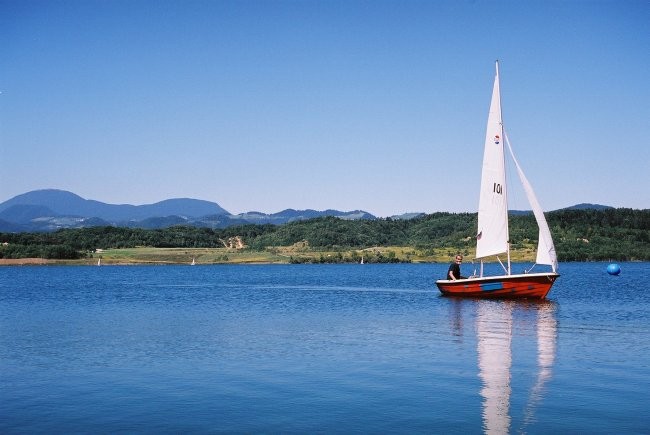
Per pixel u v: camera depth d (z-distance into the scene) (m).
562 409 18.91
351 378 23.34
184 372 24.69
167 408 19.36
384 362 26.44
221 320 43.56
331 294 73.69
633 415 18.27
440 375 23.72
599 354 28.03
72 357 28.06
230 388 21.89
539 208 54.78
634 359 26.77
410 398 20.34
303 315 46.97
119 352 29.36
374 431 17.02
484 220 57.88
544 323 39.72
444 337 33.69
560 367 25.08
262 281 115.00
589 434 16.64
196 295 74.25
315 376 23.75
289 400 20.20
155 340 33.34
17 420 18.20
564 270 151.12
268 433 16.92
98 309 54.09
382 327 38.38
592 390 21.20
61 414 18.80
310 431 17.05
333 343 31.84
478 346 30.50
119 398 20.62
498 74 57.25
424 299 62.22
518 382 22.45
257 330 37.53
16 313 50.25
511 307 51.19
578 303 54.88
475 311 47.97
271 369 25.16
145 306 57.28
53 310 53.22
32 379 23.55
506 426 17.36
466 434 16.72
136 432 17.06
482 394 20.80
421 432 16.91
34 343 32.38
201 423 17.83
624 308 50.06
